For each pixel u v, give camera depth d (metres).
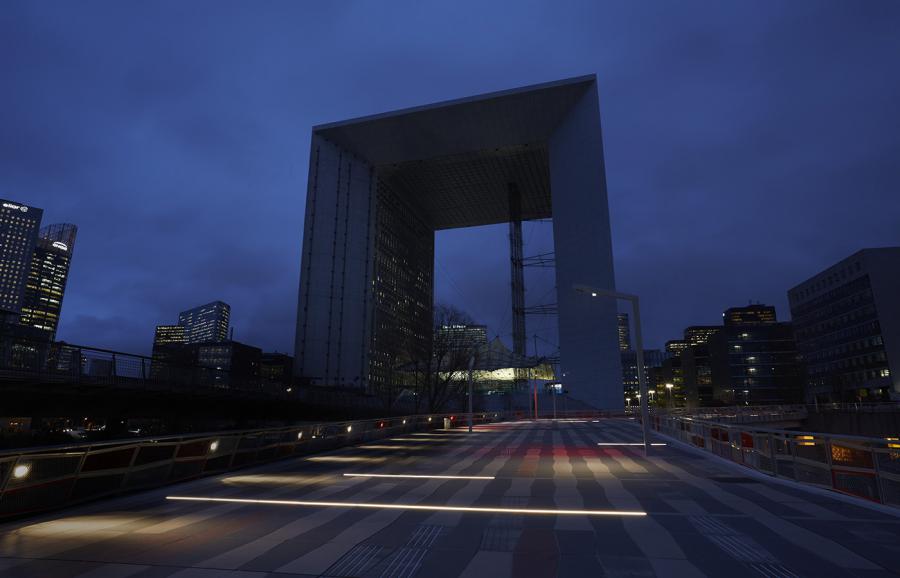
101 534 8.45
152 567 6.68
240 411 45.28
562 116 123.69
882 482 9.99
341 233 134.00
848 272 115.62
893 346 103.00
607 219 108.25
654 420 40.16
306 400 50.75
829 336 122.75
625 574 6.25
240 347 192.50
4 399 25.84
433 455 22.28
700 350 192.25
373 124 134.62
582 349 108.25
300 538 8.13
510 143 131.88
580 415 87.94
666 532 8.26
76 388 27.72
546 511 10.03
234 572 6.48
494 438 33.66
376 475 15.73
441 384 69.81
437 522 9.20
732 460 18.27
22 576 6.36
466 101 127.25
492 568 6.55
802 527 8.48
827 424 87.81
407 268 173.50
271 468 17.75
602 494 11.91
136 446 12.67
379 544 7.75
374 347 134.38
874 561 6.62
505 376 116.69
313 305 127.69
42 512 10.08
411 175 156.50
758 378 155.50
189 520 9.48
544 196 174.00
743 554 7.00
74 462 10.89
